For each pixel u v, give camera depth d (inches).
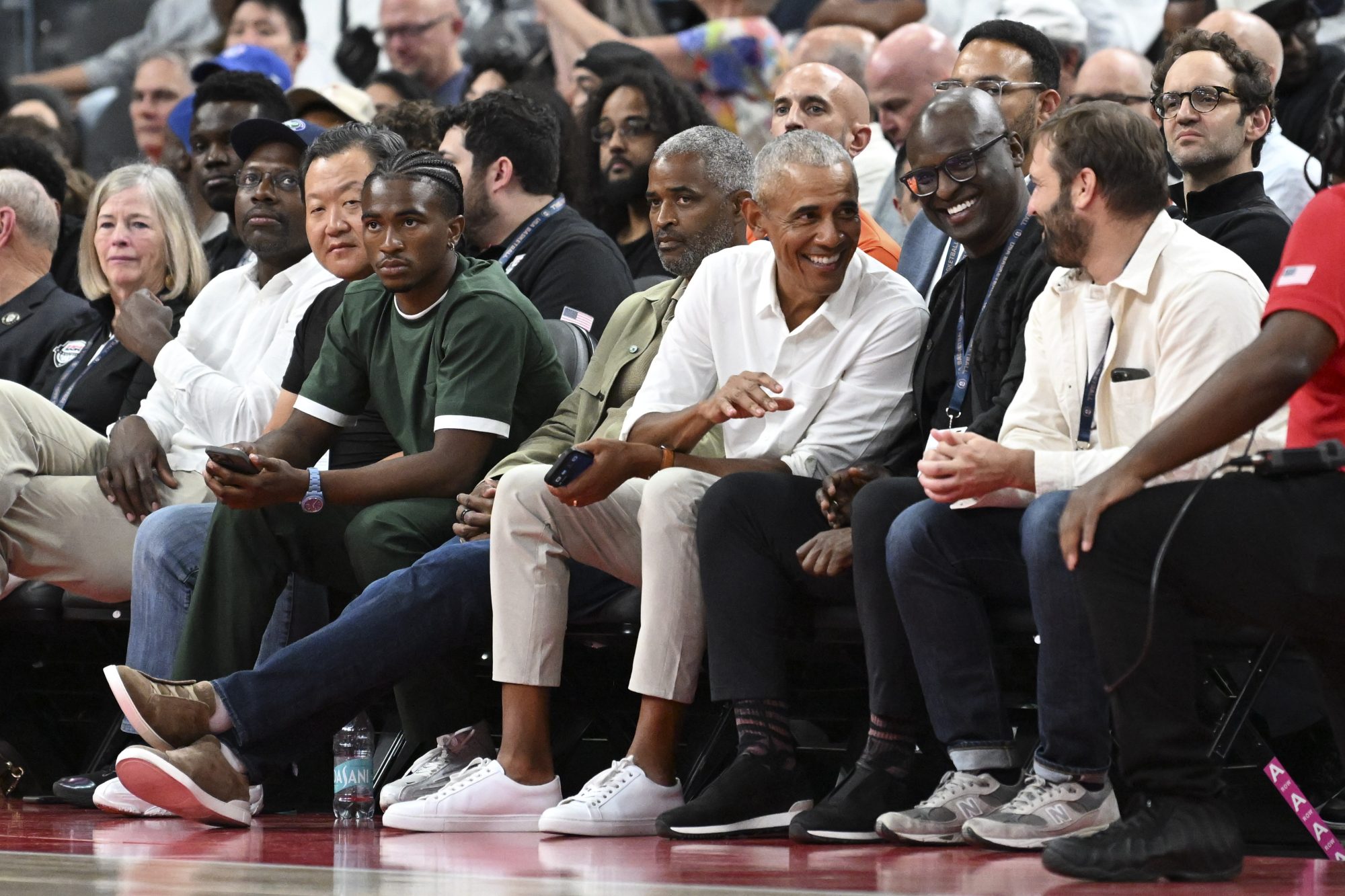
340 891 315.3
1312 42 743.7
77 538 577.9
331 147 597.9
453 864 372.5
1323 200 322.0
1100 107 405.4
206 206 831.7
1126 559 327.6
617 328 552.7
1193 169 583.8
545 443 535.2
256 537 501.7
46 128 1002.1
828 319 496.7
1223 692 438.0
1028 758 441.4
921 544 407.2
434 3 1033.5
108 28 1205.7
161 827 469.7
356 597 520.1
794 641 469.7
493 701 546.9
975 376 471.5
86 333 701.3
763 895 306.2
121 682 453.1
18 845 414.3
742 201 535.5
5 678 595.8
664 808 452.4
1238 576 320.2
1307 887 325.1
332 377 548.4
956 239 484.4
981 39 623.5
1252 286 396.8
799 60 852.6
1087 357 412.8
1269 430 377.4
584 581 491.8
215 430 599.2
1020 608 423.5
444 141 681.0
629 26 1005.8
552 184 679.7
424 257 522.3
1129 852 331.6
